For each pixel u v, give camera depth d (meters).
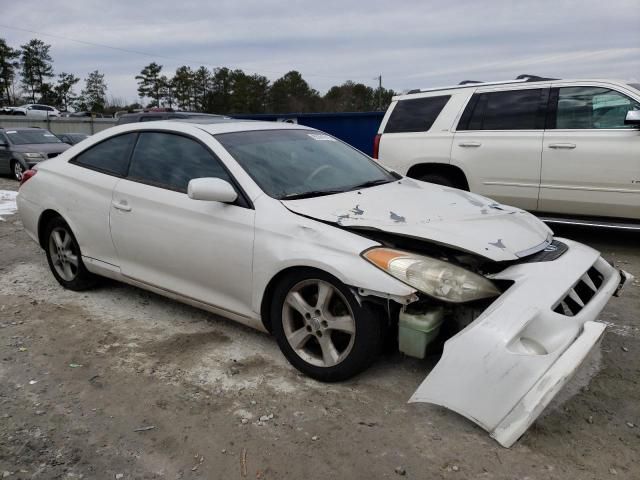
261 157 3.88
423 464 2.57
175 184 3.99
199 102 86.31
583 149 6.20
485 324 2.69
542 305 2.75
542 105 6.52
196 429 2.88
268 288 3.42
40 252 6.53
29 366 3.61
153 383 3.36
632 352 3.74
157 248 4.02
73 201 4.67
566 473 2.51
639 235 7.39
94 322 4.32
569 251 3.43
